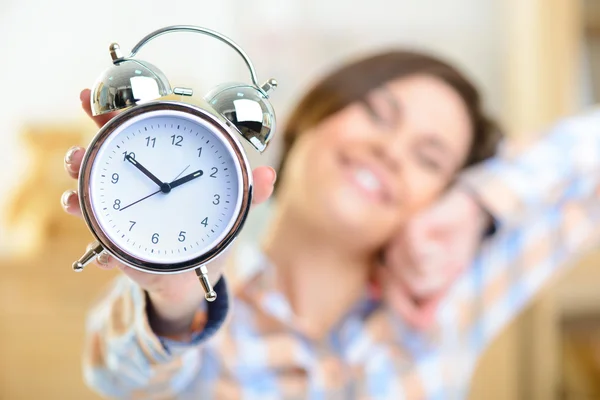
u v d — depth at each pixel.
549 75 1.61
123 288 0.78
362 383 1.27
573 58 1.61
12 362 1.59
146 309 0.68
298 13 1.72
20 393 1.59
